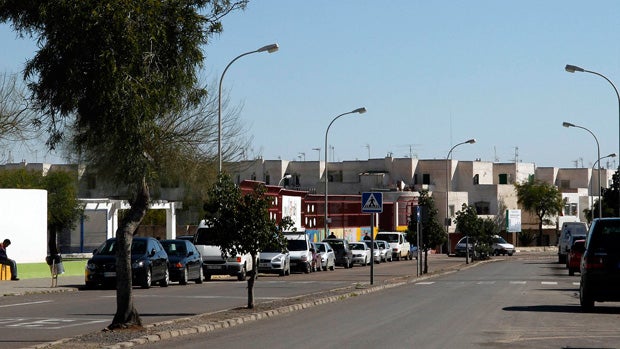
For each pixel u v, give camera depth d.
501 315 21.88
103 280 34.22
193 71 17.55
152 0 16.41
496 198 128.12
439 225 51.94
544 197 130.12
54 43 16.19
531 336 16.89
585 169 150.88
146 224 82.06
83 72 16.27
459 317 21.38
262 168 123.62
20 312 23.53
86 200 60.38
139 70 16.62
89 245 67.00
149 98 16.73
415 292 32.22
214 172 62.84
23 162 101.00
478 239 75.75
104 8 15.82
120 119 16.36
